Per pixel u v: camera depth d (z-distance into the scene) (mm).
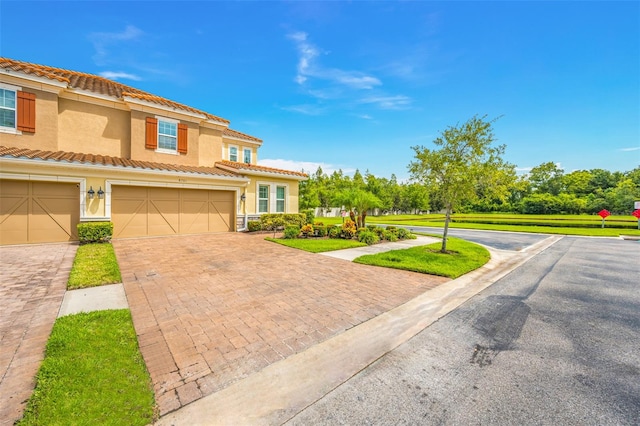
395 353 3545
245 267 7645
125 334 3729
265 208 16984
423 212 73562
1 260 7754
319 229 14359
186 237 12914
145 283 6039
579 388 2871
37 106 11125
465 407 2557
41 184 10242
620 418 2430
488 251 12039
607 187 57062
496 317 4828
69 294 5254
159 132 14211
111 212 11633
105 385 2658
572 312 5105
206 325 4133
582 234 20406
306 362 3268
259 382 2869
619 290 6559
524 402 2639
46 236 10367
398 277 7137
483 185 9695
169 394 2625
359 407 2543
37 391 2502
